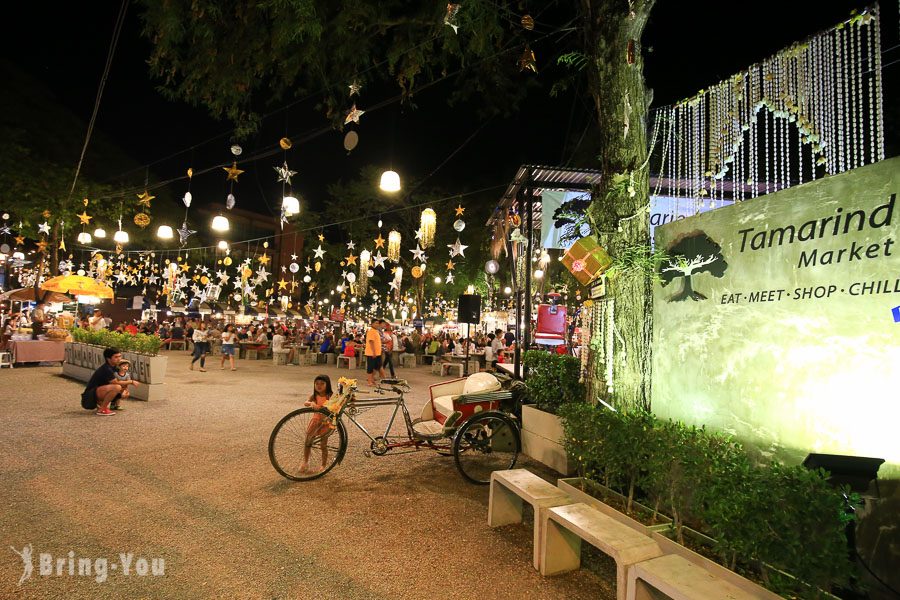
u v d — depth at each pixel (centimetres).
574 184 855
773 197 358
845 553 233
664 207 708
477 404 615
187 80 761
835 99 392
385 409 962
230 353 1623
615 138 480
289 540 389
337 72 798
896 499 279
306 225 2961
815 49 402
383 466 600
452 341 2194
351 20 706
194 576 330
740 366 373
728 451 311
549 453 611
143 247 2441
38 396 961
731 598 242
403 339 2223
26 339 1550
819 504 238
